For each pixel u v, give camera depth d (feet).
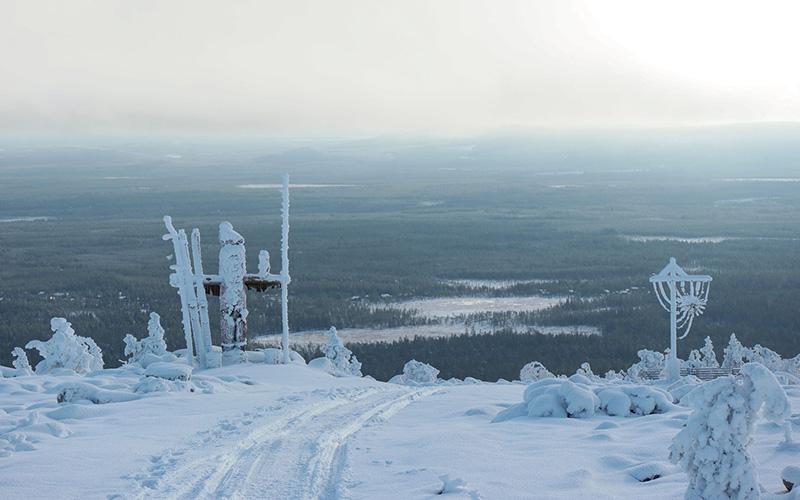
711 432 27.45
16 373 90.27
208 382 68.59
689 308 85.76
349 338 374.43
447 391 69.67
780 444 37.35
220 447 41.16
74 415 51.88
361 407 55.88
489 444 41.37
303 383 83.46
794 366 122.11
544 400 50.21
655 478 34.42
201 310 93.61
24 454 39.99
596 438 42.22
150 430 46.06
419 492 32.76
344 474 35.86
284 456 39.47
